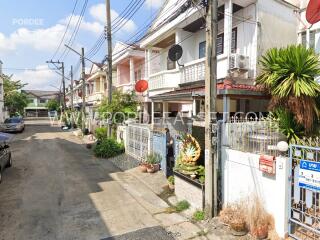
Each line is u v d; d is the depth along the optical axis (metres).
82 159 12.18
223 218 5.13
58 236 4.91
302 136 5.43
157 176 8.79
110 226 5.30
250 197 4.85
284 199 4.27
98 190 7.57
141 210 6.11
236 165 5.18
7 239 4.82
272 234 4.42
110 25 14.18
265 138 4.87
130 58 19.19
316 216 4.02
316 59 5.70
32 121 47.50
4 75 35.69
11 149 14.96
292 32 10.18
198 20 11.05
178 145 7.90
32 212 6.00
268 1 9.41
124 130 13.30
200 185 5.76
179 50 11.37
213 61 5.39
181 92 9.44
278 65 5.80
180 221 5.51
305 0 9.66
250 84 8.67
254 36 9.19
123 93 16.19
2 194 7.23
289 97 5.65
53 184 8.16
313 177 3.97
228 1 8.98
